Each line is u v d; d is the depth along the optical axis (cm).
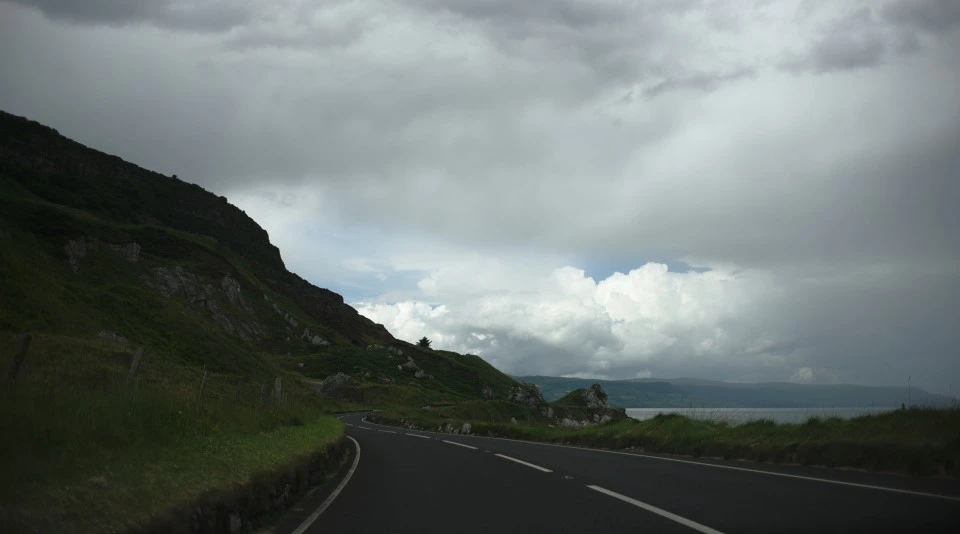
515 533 859
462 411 10694
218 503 844
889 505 950
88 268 11262
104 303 5378
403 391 13862
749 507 988
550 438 3297
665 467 1650
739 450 1848
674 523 884
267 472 1106
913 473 1293
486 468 1750
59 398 977
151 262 14600
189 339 5834
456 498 1196
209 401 1800
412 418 6000
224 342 6319
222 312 15762
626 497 1135
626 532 840
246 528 920
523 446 2752
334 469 1812
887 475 1288
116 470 804
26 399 870
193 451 1086
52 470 705
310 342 18988
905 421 1482
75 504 635
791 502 1015
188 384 2791
